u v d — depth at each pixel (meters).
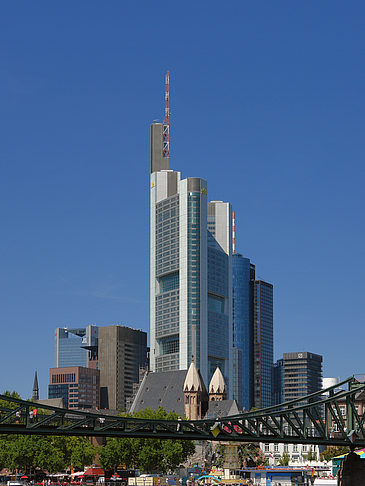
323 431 115.88
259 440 111.38
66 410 98.69
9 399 94.75
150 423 105.00
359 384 117.81
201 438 108.31
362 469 155.62
